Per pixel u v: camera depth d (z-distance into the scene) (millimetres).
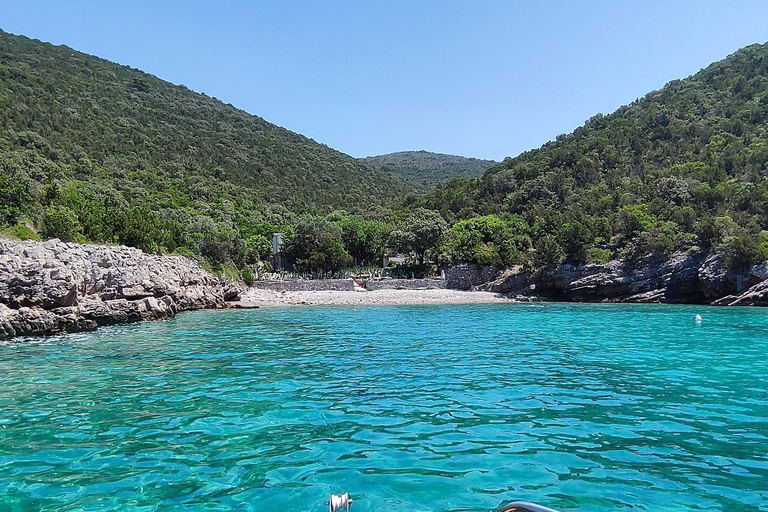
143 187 94750
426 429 10039
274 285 65562
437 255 77312
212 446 9086
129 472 7938
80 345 21922
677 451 8797
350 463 8273
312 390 13422
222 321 34000
